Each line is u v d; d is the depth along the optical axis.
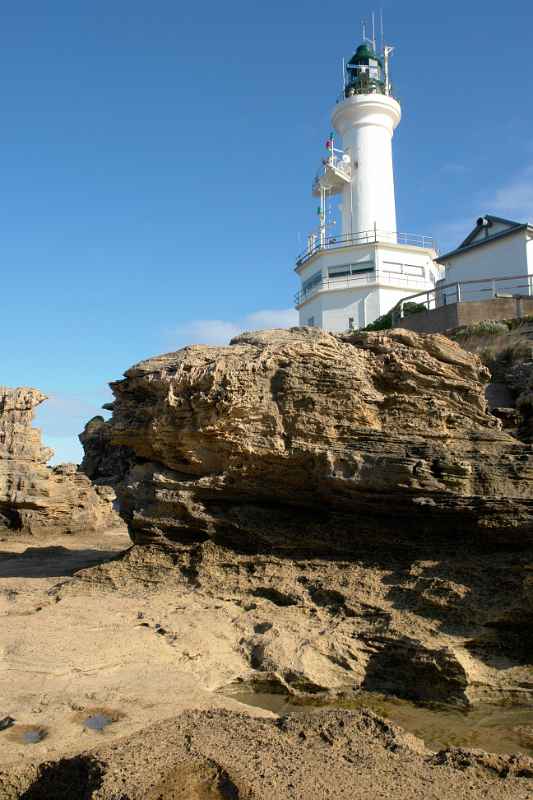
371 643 13.16
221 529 17.23
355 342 18.20
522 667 12.55
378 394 16.78
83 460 50.56
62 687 10.91
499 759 7.28
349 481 15.51
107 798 6.12
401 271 51.78
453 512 14.68
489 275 39.28
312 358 16.94
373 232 53.06
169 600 15.63
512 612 13.07
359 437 16.27
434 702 11.96
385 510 15.60
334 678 12.54
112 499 34.62
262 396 16.78
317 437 16.41
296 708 11.72
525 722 11.12
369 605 14.07
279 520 16.97
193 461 17.39
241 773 6.55
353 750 7.34
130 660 12.33
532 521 13.91
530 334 28.00
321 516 16.98
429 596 13.69
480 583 13.73
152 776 6.47
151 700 10.52
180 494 17.39
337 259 52.66
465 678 11.97
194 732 7.55
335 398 16.53
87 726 9.41
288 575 15.80
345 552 15.94
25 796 7.09
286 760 6.94
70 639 13.04
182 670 12.19
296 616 14.35
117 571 17.38
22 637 13.05
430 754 7.52
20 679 11.21
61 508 30.97
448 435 16.09
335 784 6.51
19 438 30.89
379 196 55.03
